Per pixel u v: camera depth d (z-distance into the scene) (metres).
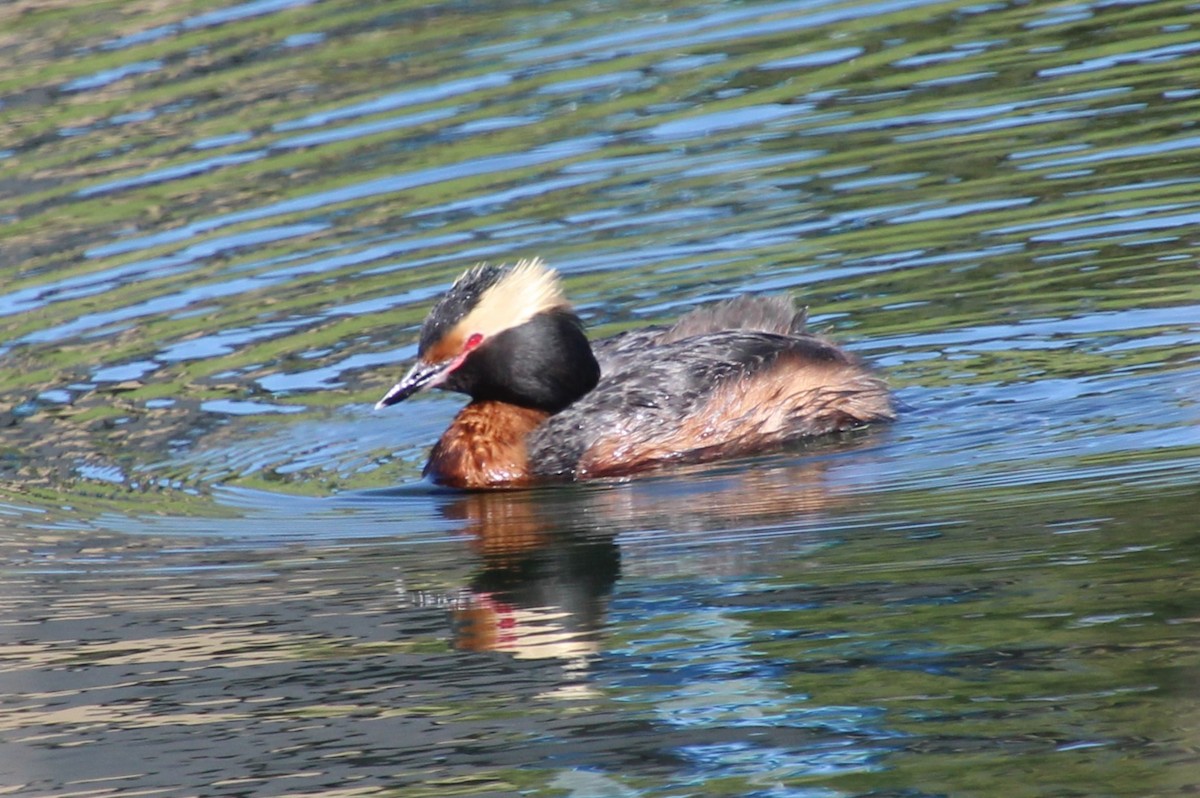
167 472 14.83
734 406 14.42
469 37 25.27
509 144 21.22
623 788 8.73
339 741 9.51
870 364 14.91
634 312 16.81
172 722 9.90
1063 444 13.16
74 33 27.09
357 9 26.98
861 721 9.16
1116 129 19.31
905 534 11.75
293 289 18.34
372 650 10.70
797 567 11.38
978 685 9.40
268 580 12.15
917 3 24.77
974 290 16.39
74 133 23.19
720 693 9.64
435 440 15.37
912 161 19.41
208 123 22.91
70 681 10.59
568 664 10.24
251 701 10.08
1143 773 8.34
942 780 8.49
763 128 20.89
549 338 14.76
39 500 14.29
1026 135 19.56
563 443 14.40
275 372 16.67
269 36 26.05
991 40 22.80
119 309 18.30
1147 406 13.65
